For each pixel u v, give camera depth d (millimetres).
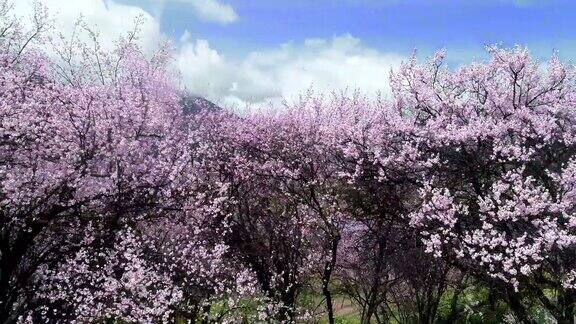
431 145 15562
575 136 14234
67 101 13789
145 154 14719
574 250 12367
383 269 15672
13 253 12039
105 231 13031
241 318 14898
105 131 13336
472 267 13570
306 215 17453
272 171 18281
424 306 15930
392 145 16375
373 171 16125
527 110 14422
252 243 17500
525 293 13320
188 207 14867
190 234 15797
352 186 16453
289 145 18703
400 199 15734
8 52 14773
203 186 17531
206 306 15188
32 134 12180
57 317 13016
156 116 15219
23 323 12023
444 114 16188
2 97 12438
